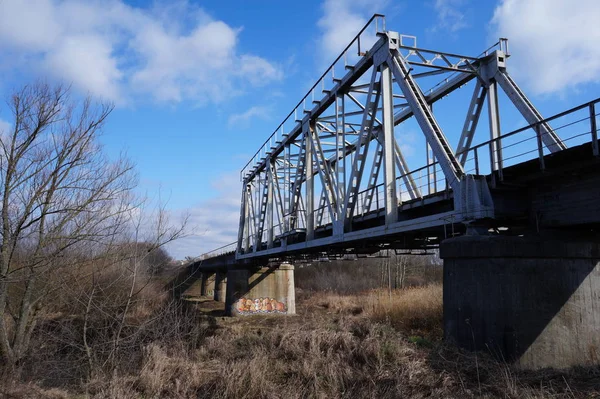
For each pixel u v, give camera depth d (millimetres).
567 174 11609
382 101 17312
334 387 11133
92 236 16516
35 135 16562
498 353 11219
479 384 9781
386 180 16703
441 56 17797
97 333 15125
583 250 12078
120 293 16406
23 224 16469
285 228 29328
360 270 77375
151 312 18703
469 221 12680
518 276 11539
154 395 11594
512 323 11297
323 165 24531
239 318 36812
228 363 13891
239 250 43344
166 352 14953
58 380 13695
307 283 74125
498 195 12766
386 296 34156
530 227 12805
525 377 10578
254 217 38875
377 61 18141
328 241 21562
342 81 21578
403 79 16109
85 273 16203
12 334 17375
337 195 21047
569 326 11703
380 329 15086
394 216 16562
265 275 43531
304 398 11039
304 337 14844
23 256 16844
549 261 11859
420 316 26859
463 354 11609
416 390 10211
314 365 12594
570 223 11594
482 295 11594
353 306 43156
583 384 9961
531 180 12484
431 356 11930
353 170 19422
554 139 15203
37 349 15688
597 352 11773
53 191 16641
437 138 14461
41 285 17000
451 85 20266
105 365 13977
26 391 12094
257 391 11391
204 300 57188
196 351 15852
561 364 11414
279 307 43031
